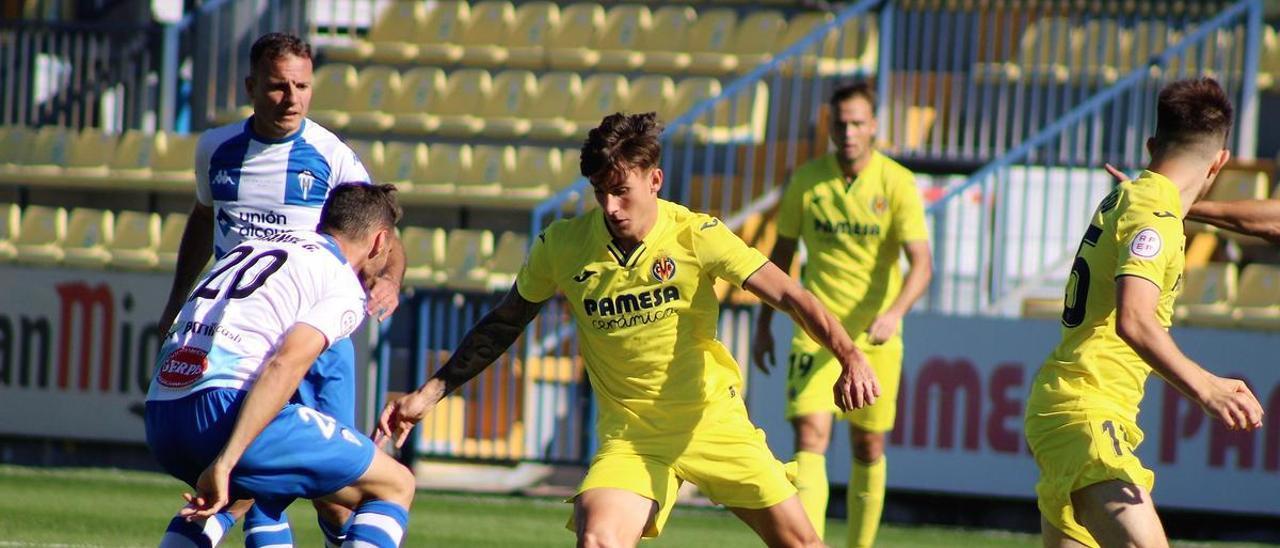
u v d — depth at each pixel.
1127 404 14.82
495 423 36.56
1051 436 14.88
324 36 55.06
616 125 14.57
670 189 47.94
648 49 51.91
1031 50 49.44
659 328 15.22
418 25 54.19
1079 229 48.41
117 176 49.91
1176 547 30.17
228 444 14.06
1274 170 41.03
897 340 24.45
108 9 58.53
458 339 36.03
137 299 36.19
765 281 14.85
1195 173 14.73
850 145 24.27
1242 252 41.34
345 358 18.25
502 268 44.84
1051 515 15.15
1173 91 14.84
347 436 15.45
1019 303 42.25
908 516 33.28
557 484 36.66
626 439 15.48
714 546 27.11
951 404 32.38
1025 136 49.25
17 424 36.81
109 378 36.34
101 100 52.66
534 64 52.28
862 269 24.56
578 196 39.50
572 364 35.91
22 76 52.00
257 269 15.10
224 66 52.69
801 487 22.77
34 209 49.56
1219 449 31.39
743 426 15.60
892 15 47.16
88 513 28.06
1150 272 13.82
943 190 48.62
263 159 18.53
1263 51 47.03
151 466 36.31
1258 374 31.30
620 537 14.70
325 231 16.17
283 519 17.19
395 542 15.54
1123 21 47.72
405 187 47.62
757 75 43.53
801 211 25.03
